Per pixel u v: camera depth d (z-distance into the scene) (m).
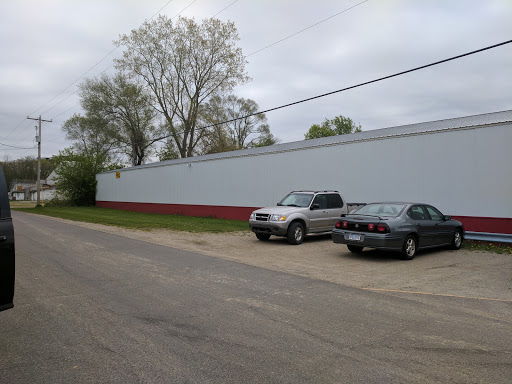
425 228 10.24
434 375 3.50
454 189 13.17
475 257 10.28
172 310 5.42
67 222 21.06
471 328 4.76
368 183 15.52
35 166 109.44
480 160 12.61
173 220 22.36
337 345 4.20
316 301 5.91
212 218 23.89
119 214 28.98
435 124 15.64
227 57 40.22
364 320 5.04
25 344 4.21
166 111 42.28
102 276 7.61
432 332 4.61
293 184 18.69
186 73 40.88
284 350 4.05
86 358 3.85
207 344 4.21
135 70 40.03
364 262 9.48
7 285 3.97
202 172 25.17
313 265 9.04
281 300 5.95
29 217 25.88
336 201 14.02
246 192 21.58
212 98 43.09
